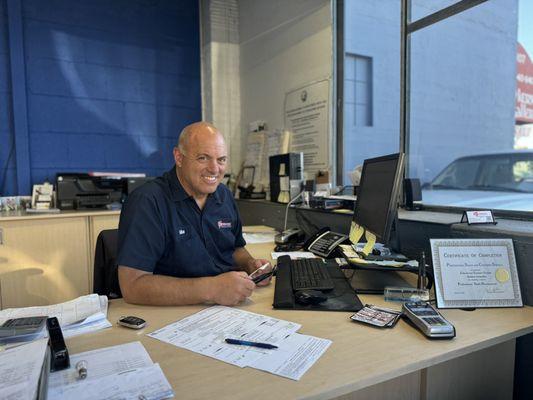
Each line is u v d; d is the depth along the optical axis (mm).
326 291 1241
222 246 1537
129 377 732
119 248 1269
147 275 1217
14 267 2639
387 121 2615
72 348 873
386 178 1275
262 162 3594
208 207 1484
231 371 763
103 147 3551
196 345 882
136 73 3678
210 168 1401
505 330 963
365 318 1014
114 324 1012
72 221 2809
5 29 3098
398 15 2395
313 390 694
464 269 1167
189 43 3941
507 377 1250
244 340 897
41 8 3230
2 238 2590
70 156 3406
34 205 3047
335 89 2875
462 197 2588
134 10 3641
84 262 2867
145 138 3748
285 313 1082
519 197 2711
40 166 3285
